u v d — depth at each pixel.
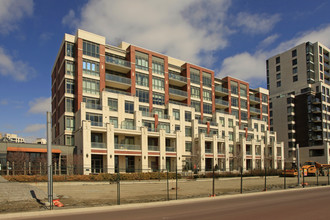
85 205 15.68
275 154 74.00
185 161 53.31
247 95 75.81
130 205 15.12
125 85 51.12
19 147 36.84
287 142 87.25
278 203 15.36
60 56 51.28
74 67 47.34
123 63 51.44
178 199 17.92
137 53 53.66
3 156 35.31
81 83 45.50
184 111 57.78
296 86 90.81
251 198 18.25
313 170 47.22
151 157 49.78
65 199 18.28
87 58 46.84
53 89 59.50
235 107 71.81
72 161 37.12
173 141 53.31
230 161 64.75
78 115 44.03
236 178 40.69
